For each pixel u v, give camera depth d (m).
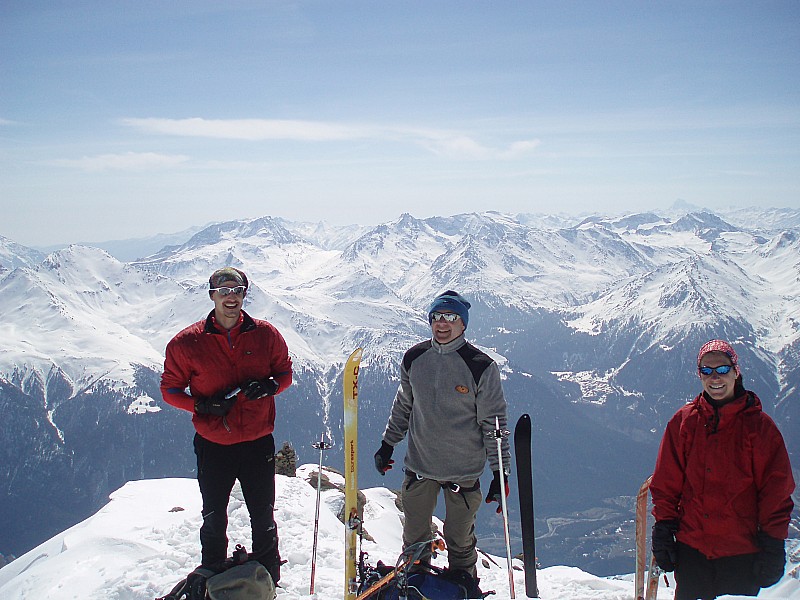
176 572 4.67
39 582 4.78
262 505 4.30
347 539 4.02
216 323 4.22
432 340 4.36
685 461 3.59
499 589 5.52
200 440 4.22
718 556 3.46
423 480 4.37
